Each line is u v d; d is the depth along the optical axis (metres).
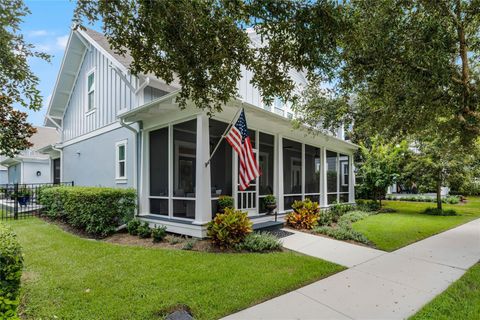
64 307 3.18
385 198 19.53
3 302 2.46
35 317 2.97
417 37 4.18
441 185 11.97
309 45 2.92
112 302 3.30
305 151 9.98
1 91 3.38
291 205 9.10
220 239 5.50
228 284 3.82
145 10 2.59
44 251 5.42
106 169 9.59
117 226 7.29
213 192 6.95
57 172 15.02
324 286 3.90
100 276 4.09
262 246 5.51
